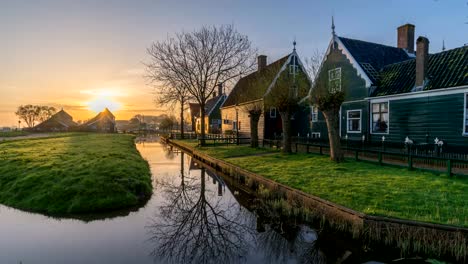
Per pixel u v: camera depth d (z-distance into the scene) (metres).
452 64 12.77
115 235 6.97
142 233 7.13
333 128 12.56
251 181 11.02
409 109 13.74
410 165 10.25
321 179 9.27
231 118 33.84
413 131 13.55
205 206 9.58
